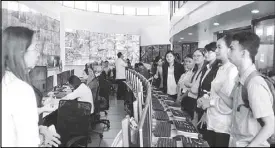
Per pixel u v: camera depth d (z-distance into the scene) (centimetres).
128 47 384
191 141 148
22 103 119
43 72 301
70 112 235
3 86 121
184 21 206
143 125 114
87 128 231
